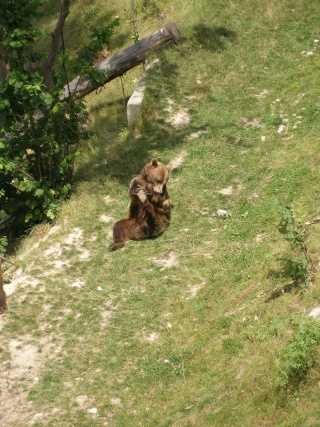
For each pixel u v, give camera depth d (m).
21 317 11.05
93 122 17.58
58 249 12.52
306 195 12.11
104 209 13.38
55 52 14.79
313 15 18.38
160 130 15.41
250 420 7.80
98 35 14.62
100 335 10.53
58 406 9.40
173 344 10.04
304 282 9.49
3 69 17.89
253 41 17.77
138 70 18.83
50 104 14.18
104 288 11.47
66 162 13.94
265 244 11.32
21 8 13.34
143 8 22.56
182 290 11.11
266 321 9.33
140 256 11.98
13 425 9.17
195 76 16.81
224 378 8.77
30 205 13.42
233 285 10.74
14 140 13.84
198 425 8.16
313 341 8.00
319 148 13.48
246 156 14.18
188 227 12.45
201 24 18.30
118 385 9.60
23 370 10.09
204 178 13.69
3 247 12.83
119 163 14.71
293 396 7.79
